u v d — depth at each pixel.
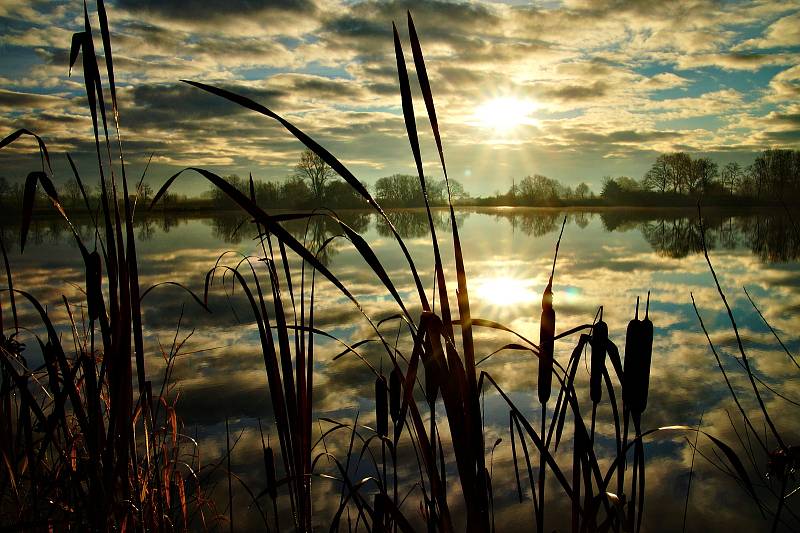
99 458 1.05
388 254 13.54
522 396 3.72
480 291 7.89
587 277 9.23
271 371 1.11
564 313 6.41
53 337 1.06
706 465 2.74
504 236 19.28
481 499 0.86
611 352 0.94
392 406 1.08
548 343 0.98
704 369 4.26
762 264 10.84
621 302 7.04
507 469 2.72
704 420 3.29
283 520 2.23
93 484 1.04
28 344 4.45
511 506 2.40
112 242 0.99
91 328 1.04
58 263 11.91
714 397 3.67
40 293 7.75
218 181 0.83
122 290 0.98
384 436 1.15
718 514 2.30
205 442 2.92
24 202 0.93
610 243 16.05
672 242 16.14
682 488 2.54
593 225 25.66
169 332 5.47
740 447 2.89
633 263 11.20
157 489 1.33
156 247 16.11
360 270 10.34
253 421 3.21
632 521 0.95
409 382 0.87
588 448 0.97
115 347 1.00
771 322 5.77
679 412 3.43
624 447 0.95
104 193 0.94
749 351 4.72
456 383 0.84
